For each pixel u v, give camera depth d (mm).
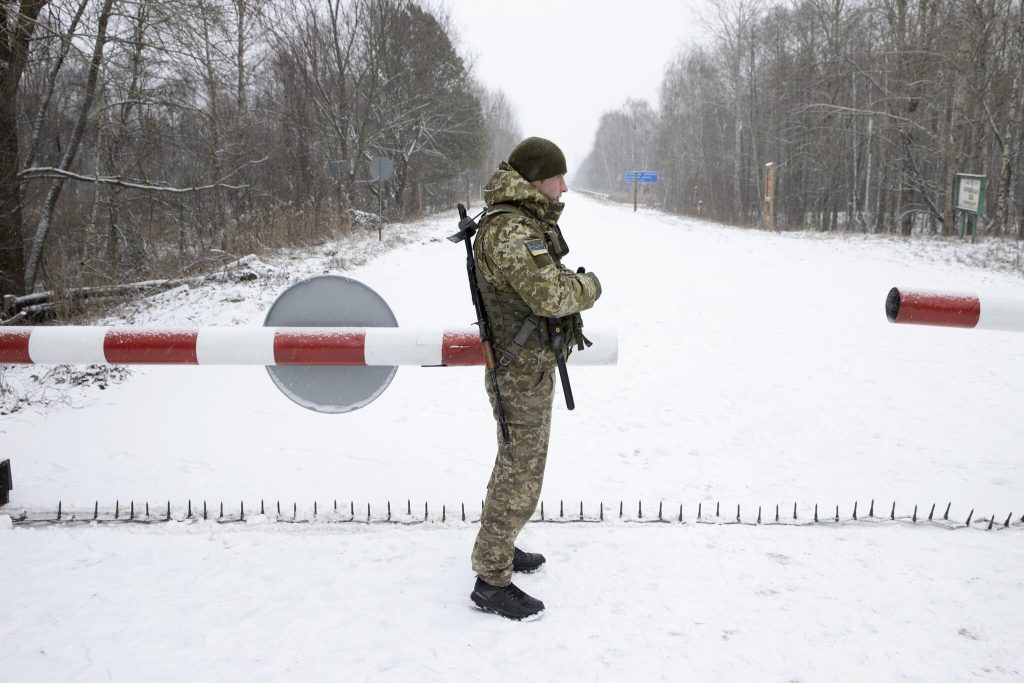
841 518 3688
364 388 3518
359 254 16750
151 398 6371
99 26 10961
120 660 2496
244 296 10969
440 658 2529
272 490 4133
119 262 15086
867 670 2475
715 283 13039
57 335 3408
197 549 3322
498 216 2678
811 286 12805
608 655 2553
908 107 27312
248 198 24312
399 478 4387
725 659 2531
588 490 4270
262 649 2570
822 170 37031
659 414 6012
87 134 16891
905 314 3471
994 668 2486
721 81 48562
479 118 44250
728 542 3410
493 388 2801
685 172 62969
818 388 6746
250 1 12383
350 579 3074
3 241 10523
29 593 2926
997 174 30500
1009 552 3301
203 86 16891
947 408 6105
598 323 9641
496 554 2785
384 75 33750
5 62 10242
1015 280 13758
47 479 4273
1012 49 24344
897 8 27453
